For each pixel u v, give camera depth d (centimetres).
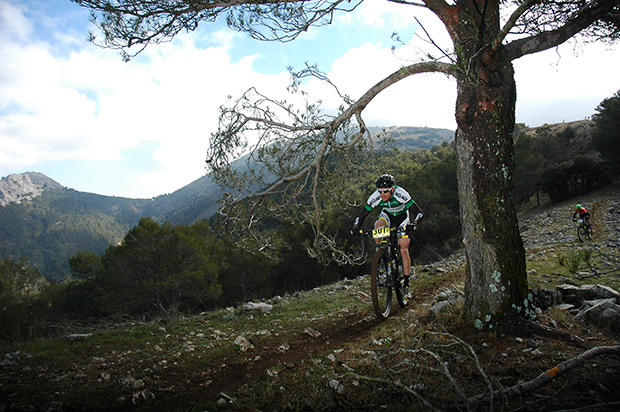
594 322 395
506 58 372
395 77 427
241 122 492
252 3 445
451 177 3122
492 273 366
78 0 430
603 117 3138
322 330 463
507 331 348
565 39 395
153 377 322
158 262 1778
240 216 506
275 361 360
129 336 439
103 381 310
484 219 373
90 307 1789
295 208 526
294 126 481
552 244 1291
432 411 229
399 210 484
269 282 2662
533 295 469
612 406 197
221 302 2208
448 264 934
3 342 418
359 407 249
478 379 270
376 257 470
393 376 286
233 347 403
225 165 502
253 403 268
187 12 459
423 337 356
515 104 383
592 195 3008
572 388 241
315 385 287
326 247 539
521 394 231
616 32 492
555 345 317
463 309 388
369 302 597
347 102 466
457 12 374
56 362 349
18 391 284
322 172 502
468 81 364
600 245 1070
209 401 279
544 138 4981
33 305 1596
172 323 518
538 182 3747
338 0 426
